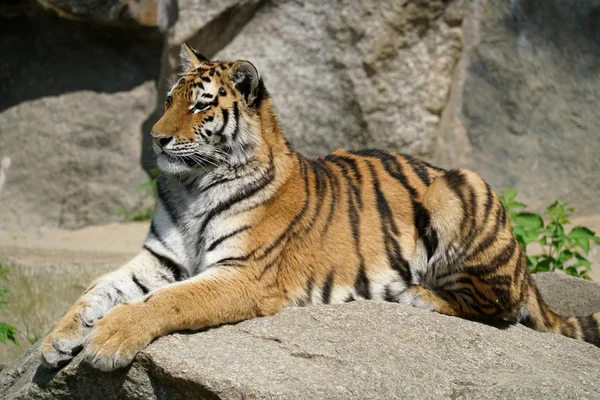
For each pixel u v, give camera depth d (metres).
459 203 10.12
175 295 8.94
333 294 10.06
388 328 9.09
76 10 21.19
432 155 20.58
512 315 10.39
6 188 21.77
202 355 8.33
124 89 22.41
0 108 22.31
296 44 20.67
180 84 9.98
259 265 9.53
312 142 20.75
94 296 9.49
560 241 14.66
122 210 21.75
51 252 17.62
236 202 9.73
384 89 20.36
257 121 10.01
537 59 20.56
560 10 20.48
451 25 20.67
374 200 10.50
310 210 10.03
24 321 14.89
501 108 20.72
